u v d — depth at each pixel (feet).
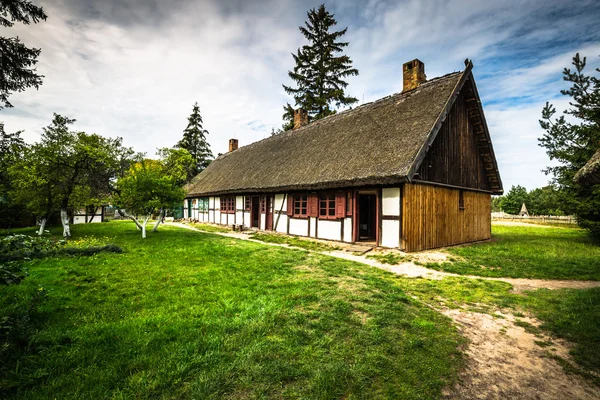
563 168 47.96
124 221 72.18
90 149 36.37
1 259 14.26
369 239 41.42
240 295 15.67
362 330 11.86
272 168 53.26
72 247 25.93
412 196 31.65
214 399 7.68
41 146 35.73
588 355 10.83
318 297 15.38
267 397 7.86
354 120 48.52
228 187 61.00
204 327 11.63
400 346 10.84
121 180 38.34
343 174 35.70
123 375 8.57
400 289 17.92
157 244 32.81
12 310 12.19
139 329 11.35
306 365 9.30
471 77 38.47
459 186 39.70
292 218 46.68
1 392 7.73
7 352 9.32
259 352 9.83
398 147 33.30
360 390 8.32
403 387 8.57
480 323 13.70
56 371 8.77
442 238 36.24
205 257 25.90
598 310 14.60
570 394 8.85
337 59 84.23
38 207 37.76
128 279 18.48
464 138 41.24
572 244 37.68
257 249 30.60
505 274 23.00
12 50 23.03
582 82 46.29
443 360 10.19
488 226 46.96
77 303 14.19
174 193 40.52
